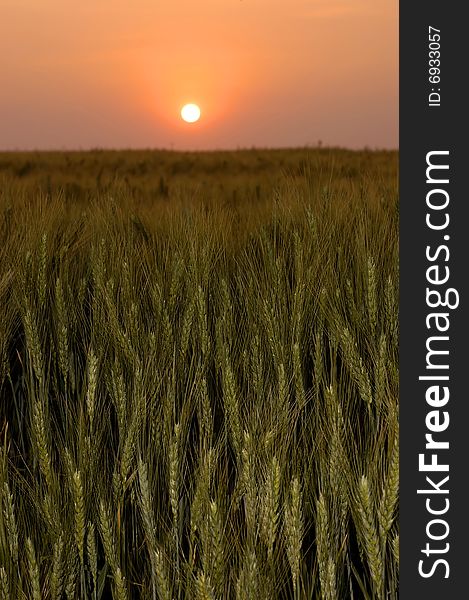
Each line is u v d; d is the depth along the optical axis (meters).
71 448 2.53
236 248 4.23
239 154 25.55
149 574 2.31
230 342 2.96
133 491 2.46
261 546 2.06
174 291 3.30
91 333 3.18
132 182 12.62
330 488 2.24
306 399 2.82
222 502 2.16
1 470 2.23
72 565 2.10
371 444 2.45
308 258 3.66
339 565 2.18
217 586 1.95
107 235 4.21
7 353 3.24
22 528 2.30
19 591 1.99
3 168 17.09
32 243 3.84
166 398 2.49
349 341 2.68
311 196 4.74
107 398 2.92
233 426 2.35
